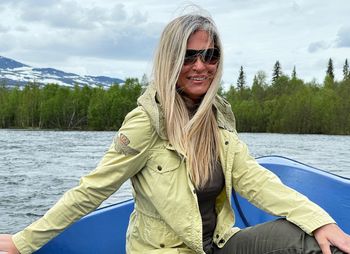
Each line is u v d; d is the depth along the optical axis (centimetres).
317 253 192
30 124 6894
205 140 201
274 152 2333
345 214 300
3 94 7381
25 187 1040
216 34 198
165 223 197
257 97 7181
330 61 9369
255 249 200
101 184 196
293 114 6150
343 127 6050
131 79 6488
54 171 1337
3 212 768
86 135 4491
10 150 2195
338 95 6353
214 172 201
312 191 309
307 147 2891
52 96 7038
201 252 194
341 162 1817
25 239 196
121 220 262
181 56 192
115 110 6344
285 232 198
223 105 212
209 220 205
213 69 200
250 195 214
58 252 244
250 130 6425
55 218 197
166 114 194
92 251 254
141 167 198
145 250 202
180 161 196
